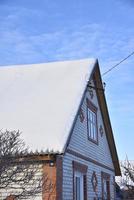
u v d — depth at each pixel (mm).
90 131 19469
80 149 17250
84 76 17984
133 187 20266
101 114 22078
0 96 17375
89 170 18562
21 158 11375
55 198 13234
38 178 12773
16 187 11914
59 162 13656
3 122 15234
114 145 23719
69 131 14203
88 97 19203
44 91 17234
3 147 10492
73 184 15641
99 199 19875
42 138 13922
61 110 15516
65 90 17016
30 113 15648
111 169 23891
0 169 10234
